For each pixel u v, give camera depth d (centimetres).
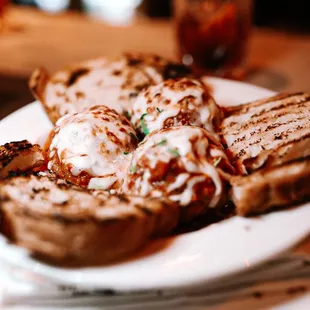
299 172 25
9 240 23
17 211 23
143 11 79
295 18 73
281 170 25
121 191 27
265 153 28
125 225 23
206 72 51
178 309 23
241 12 48
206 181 26
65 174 28
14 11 67
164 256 23
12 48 57
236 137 30
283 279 24
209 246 24
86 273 22
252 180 25
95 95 35
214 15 47
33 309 24
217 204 26
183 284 22
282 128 30
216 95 37
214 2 47
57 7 84
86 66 39
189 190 25
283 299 24
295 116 32
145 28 62
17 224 23
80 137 28
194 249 24
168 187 25
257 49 56
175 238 24
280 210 26
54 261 23
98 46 57
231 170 27
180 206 26
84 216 23
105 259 23
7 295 24
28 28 62
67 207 24
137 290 22
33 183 27
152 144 26
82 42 58
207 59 50
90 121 29
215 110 31
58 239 22
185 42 49
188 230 26
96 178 28
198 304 24
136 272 22
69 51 56
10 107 44
